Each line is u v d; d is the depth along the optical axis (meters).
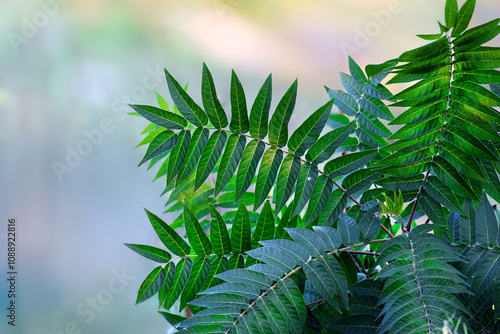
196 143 2.65
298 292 2.54
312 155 2.66
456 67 2.61
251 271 2.56
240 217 2.65
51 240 6.52
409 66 2.60
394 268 2.52
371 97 2.81
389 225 2.78
